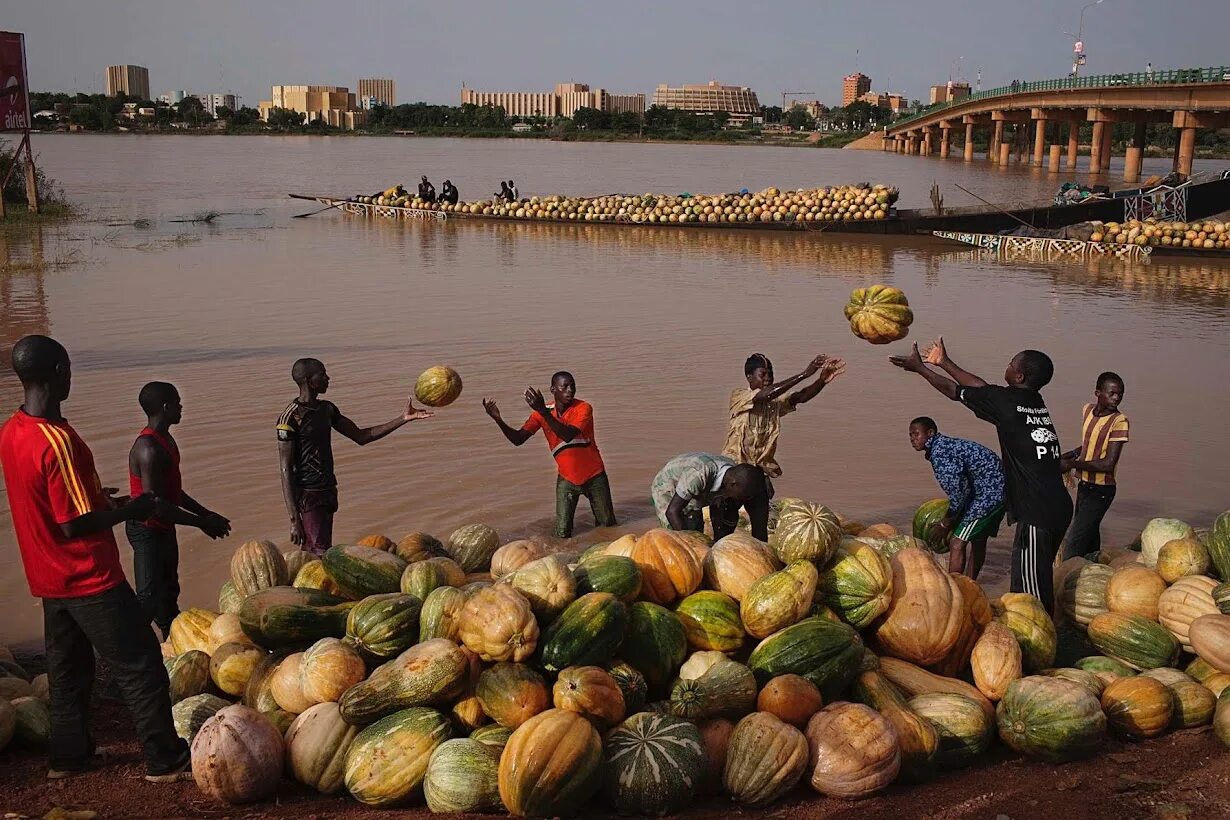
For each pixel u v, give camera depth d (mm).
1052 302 27203
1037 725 6457
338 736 6160
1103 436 10016
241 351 19297
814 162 115500
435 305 25172
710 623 6914
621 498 12234
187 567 10133
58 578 5992
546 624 6586
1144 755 6613
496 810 5844
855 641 6652
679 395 16656
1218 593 7844
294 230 43688
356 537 10930
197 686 7105
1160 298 28031
